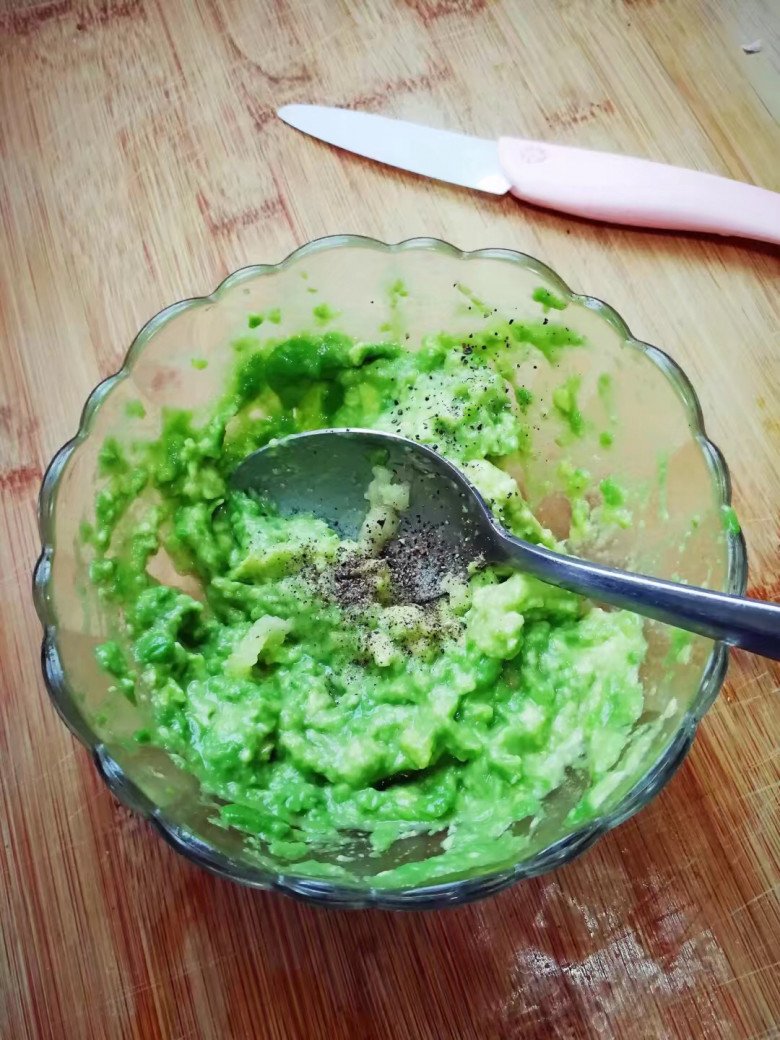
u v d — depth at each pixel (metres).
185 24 0.29
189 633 0.24
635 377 0.24
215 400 0.25
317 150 0.28
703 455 0.22
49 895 0.22
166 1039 0.22
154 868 0.23
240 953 0.22
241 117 0.29
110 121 0.29
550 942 0.22
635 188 0.27
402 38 0.29
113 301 0.27
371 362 0.25
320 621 0.23
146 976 0.22
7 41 0.29
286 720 0.22
